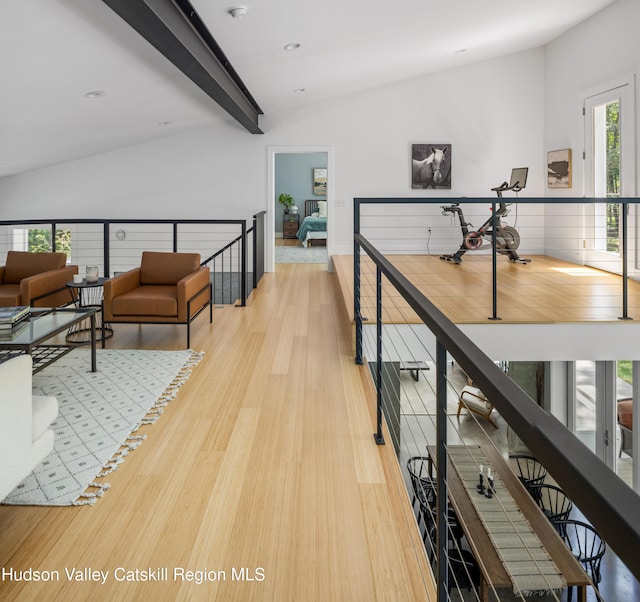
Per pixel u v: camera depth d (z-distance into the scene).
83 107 5.26
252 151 8.38
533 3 5.69
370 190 8.41
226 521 2.02
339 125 8.30
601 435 5.99
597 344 4.20
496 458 4.79
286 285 7.41
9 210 8.48
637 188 5.92
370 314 4.41
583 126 7.00
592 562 3.85
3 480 1.88
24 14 2.97
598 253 6.79
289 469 2.42
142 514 2.07
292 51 5.17
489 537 3.61
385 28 5.20
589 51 6.81
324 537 1.92
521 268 6.94
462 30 6.06
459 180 8.38
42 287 4.75
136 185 8.46
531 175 8.31
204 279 5.03
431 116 8.28
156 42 3.48
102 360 4.04
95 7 3.12
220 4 3.66
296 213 13.77
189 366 3.90
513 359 4.19
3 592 1.64
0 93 4.12
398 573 1.74
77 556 1.82
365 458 2.52
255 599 1.62
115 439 2.71
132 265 8.65
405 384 7.54
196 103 6.46
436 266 7.18
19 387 1.95
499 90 8.23
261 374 3.73
